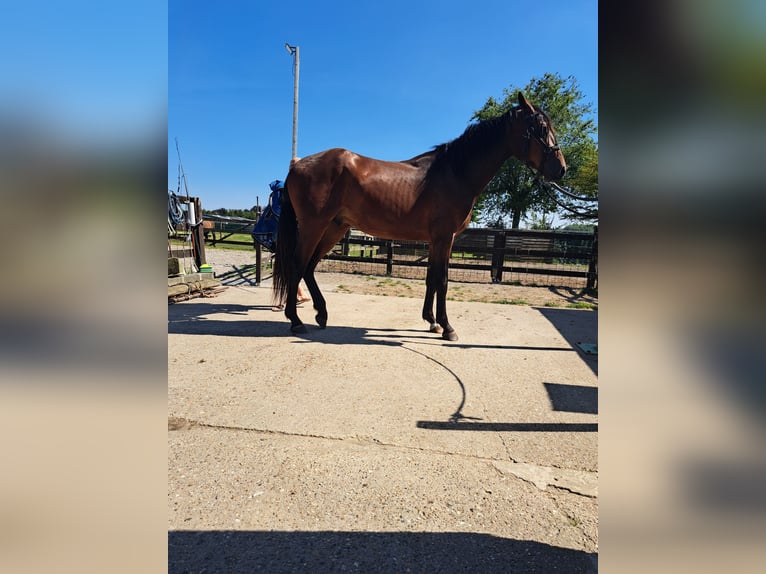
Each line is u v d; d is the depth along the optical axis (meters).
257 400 2.21
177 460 1.63
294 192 3.45
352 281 7.08
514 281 7.59
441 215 3.41
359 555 1.17
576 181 19.06
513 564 1.15
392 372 2.70
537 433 1.93
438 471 1.60
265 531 1.25
